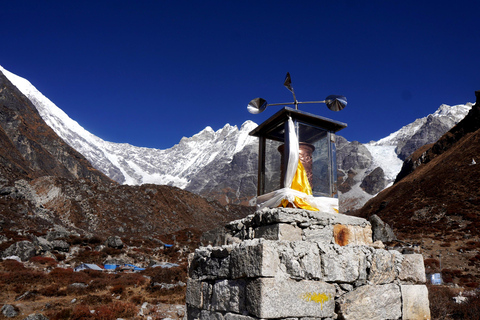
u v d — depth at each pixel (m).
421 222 62.62
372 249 5.04
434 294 14.22
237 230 5.61
